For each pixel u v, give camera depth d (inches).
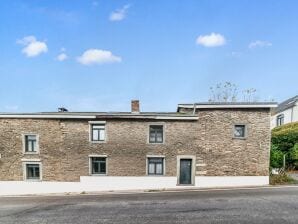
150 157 1021.2
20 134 1043.9
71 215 655.1
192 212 632.4
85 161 1031.0
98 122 1031.6
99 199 847.1
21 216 668.7
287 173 1135.0
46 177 1033.5
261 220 557.6
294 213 596.7
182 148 1014.4
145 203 749.3
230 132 1003.9
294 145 1193.4
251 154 996.6
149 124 1024.2
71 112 1109.7
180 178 1016.9
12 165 1039.0
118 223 576.4
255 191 866.1
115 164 1024.9
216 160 1003.9
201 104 1006.4
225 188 960.9
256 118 1001.5
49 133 1040.8
